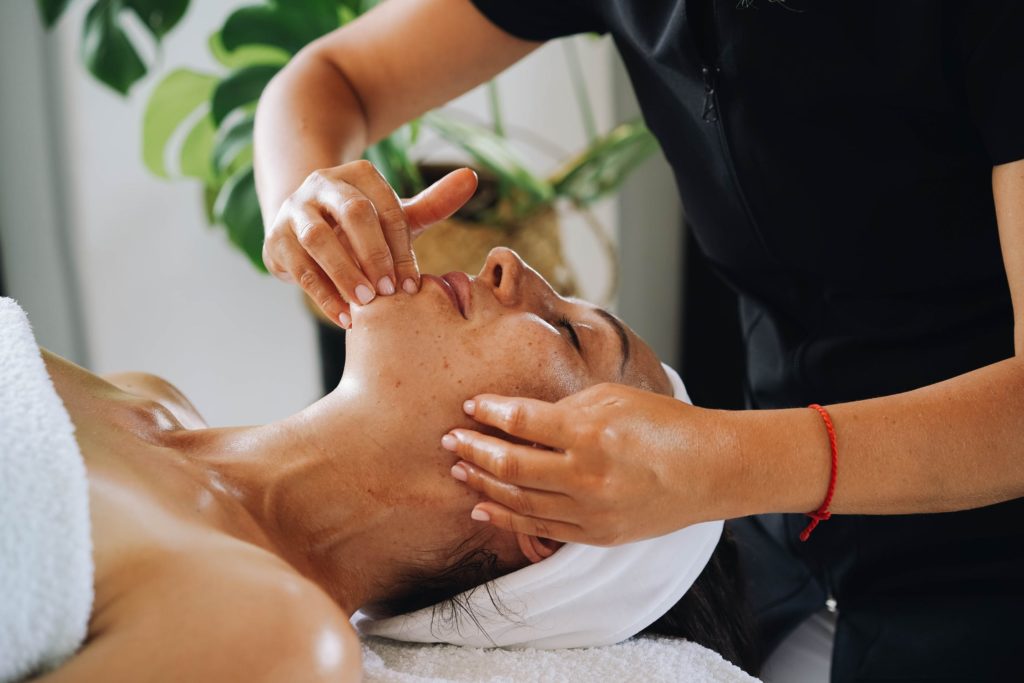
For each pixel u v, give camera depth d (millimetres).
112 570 843
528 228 2193
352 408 1119
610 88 2615
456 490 1121
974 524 1306
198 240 2533
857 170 1211
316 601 861
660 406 954
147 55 2467
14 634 783
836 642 1396
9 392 929
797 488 952
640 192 2650
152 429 1132
